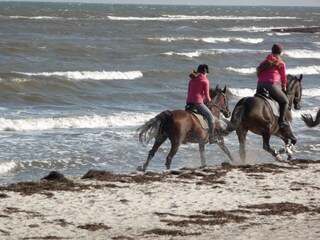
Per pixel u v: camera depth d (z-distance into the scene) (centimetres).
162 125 1627
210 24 11888
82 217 1178
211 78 4228
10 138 2230
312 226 1122
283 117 1708
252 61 5372
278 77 1714
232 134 2381
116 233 1073
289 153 1789
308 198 1357
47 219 1159
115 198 1328
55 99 3119
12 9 16438
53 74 3809
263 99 1700
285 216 1201
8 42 5231
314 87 3919
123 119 2641
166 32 8594
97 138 2277
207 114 1659
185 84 3881
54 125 2494
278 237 1038
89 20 11075
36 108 2883
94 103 3094
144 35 7750
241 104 1700
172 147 1627
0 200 1295
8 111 2755
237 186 1459
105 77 3938
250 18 16288
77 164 1912
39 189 1400
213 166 1720
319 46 7269
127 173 1625
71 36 6912
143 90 3600
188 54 5306
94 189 1409
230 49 6388
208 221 1155
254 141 2281
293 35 9312
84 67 4334
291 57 5825
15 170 1822
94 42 6062
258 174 1603
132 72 4034
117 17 13238
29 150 2052
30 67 4203
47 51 4966
